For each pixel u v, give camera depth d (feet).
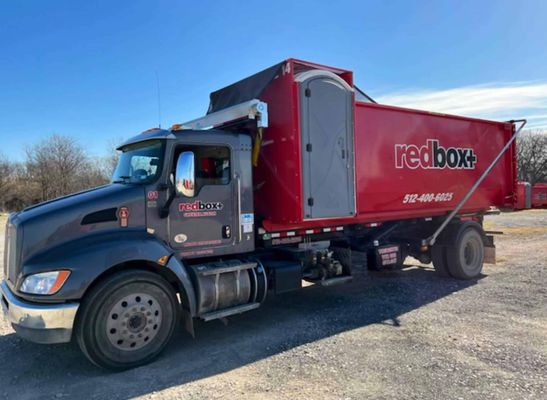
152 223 15.93
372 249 25.48
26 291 13.56
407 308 20.83
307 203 18.89
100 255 14.10
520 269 29.96
